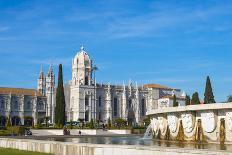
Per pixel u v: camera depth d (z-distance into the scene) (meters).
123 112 197.75
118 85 199.75
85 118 186.38
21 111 176.00
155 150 19.91
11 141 35.09
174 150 18.97
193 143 34.22
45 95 188.12
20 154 28.22
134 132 93.62
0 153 29.33
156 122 43.22
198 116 35.28
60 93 116.81
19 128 82.88
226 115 32.69
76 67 193.25
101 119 191.00
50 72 190.00
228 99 114.12
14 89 179.88
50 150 28.17
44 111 182.62
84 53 196.00
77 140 48.84
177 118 37.75
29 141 31.42
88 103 188.12
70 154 25.70
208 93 106.69
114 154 22.34
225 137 32.78
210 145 31.52
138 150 20.83
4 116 171.12
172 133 38.78
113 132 94.44
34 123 176.50
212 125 33.59
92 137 62.31
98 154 23.42
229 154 16.98
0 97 171.12
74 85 188.62
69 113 188.12
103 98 193.38
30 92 182.50
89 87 188.62
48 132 89.94
